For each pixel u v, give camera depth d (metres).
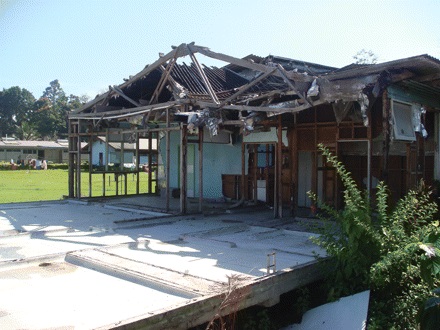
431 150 9.54
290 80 7.90
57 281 4.84
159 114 10.55
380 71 6.81
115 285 4.71
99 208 11.37
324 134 9.01
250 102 9.16
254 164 11.38
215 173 13.40
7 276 5.02
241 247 6.69
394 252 4.76
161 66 10.55
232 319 4.30
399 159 9.97
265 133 10.28
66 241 7.09
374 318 4.66
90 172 13.25
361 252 5.15
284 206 11.41
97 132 12.62
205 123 9.25
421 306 4.36
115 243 6.91
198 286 4.46
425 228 5.08
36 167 43.00
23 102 73.75
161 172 14.80
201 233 7.67
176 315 3.73
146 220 9.07
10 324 3.58
